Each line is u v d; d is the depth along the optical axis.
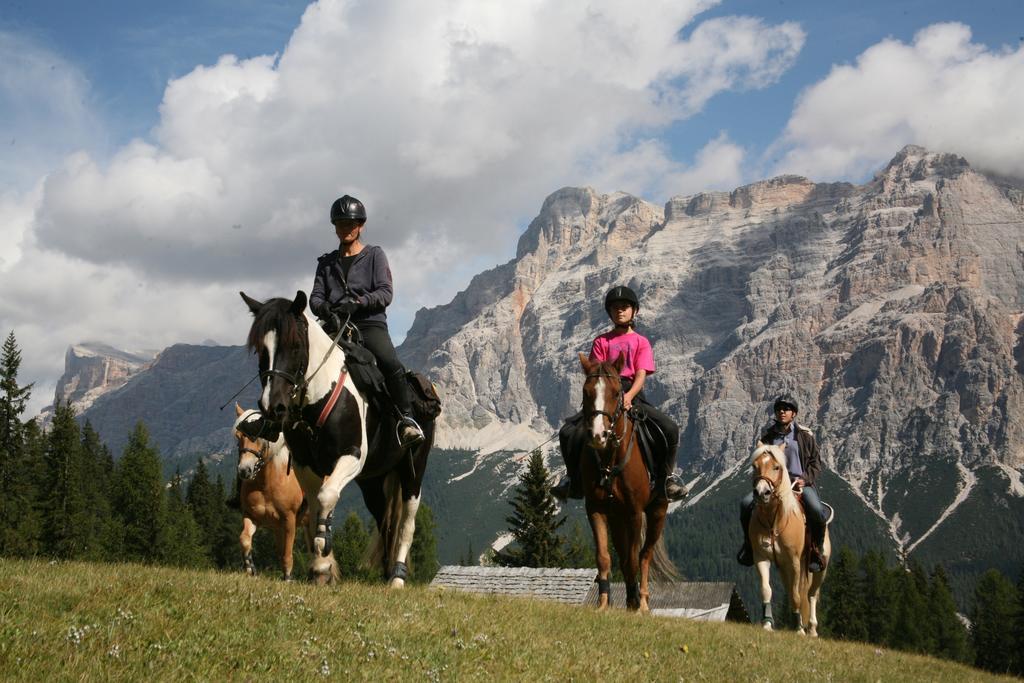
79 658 6.26
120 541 68.25
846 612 99.50
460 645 8.41
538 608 11.88
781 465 18.20
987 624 104.44
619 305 14.61
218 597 8.57
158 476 77.56
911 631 103.06
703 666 10.26
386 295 11.98
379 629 8.43
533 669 8.20
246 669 6.71
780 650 13.14
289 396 10.31
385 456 12.13
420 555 95.06
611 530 14.21
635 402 14.41
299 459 11.38
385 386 11.93
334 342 11.20
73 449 66.81
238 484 19.66
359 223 12.19
